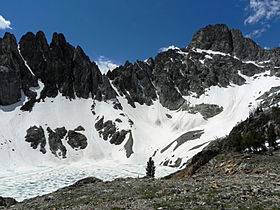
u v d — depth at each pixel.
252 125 97.06
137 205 20.75
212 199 18.56
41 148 166.25
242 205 16.38
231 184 22.92
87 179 45.62
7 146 154.75
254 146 52.94
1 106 192.12
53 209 25.61
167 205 18.86
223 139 105.69
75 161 163.25
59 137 182.38
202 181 27.89
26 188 89.31
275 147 54.88
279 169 30.47
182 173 46.91
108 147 184.50
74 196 32.41
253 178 25.59
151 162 64.75
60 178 108.31
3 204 38.81
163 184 30.64
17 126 178.38
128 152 170.12
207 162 43.81
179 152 145.88
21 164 143.62
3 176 113.94
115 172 122.12
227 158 40.25
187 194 21.64
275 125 85.19
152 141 190.00
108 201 25.59
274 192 18.50
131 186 32.75
